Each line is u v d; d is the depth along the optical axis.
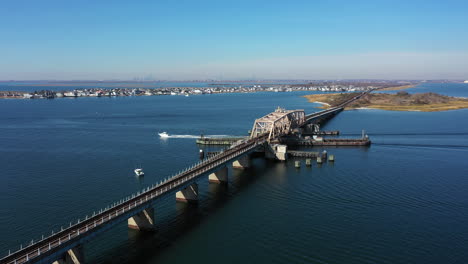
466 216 78.25
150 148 155.12
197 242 67.69
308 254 63.16
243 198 91.25
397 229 72.44
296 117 191.25
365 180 105.31
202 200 90.38
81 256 57.03
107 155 140.00
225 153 115.38
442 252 63.50
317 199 89.56
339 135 189.88
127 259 61.59
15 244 66.75
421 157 135.38
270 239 68.88
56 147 155.25
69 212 81.62
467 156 136.38
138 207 68.19
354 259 61.41
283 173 114.94
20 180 105.88
